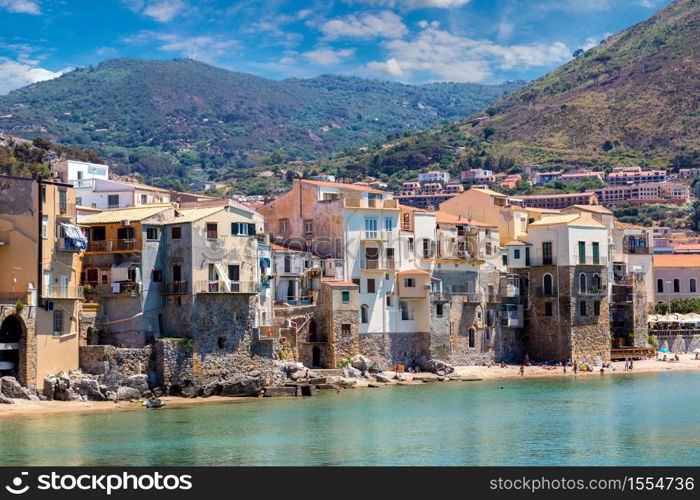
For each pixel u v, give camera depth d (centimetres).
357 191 14838
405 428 9819
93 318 11612
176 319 11731
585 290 16175
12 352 10750
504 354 16125
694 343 18362
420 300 14912
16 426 9662
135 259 11731
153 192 15838
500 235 17000
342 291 13950
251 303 12125
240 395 11881
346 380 13250
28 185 10862
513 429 9812
